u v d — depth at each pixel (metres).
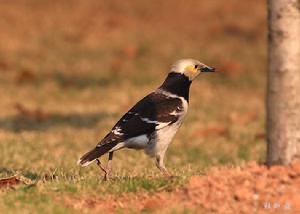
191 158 22.23
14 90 32.25
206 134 25.84
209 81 33.88
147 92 32.12
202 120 27.80
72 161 20.05
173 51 38.12
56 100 30.95
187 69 15.10
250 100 31.34
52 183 13.77
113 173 16.48
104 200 13.07
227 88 33.03
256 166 13.62
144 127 14.35
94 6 44.94
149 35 40.78
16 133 25.08
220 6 44.38
